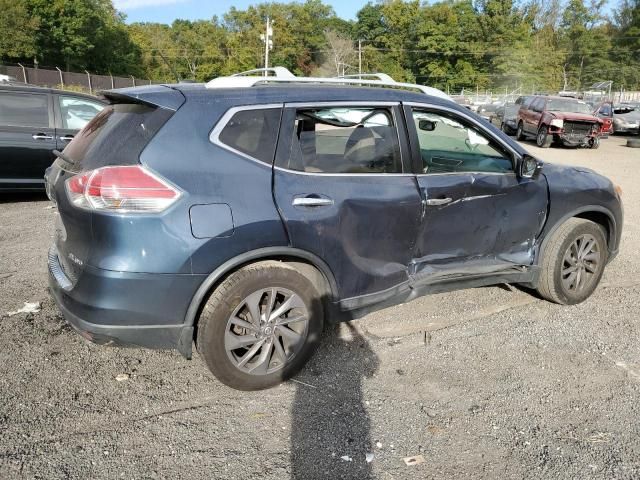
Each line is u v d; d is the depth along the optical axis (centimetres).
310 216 313
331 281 333
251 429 290
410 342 390
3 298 443
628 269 564
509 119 2497
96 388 324
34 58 5212
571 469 264
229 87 318
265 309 315
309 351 335
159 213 278
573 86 8806
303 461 267
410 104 369
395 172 359
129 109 310
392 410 309
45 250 569
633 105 2853
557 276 440
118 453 269
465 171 391
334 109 336
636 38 8631
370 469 262
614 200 462
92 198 279
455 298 472
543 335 404
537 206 421
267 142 312
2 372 335
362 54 9069
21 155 747
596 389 334
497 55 8450
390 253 359
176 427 290
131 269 277
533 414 308
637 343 395
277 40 8975
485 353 376
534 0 9119
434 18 8894
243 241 293
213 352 301
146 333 288
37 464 258
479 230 398
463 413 308
